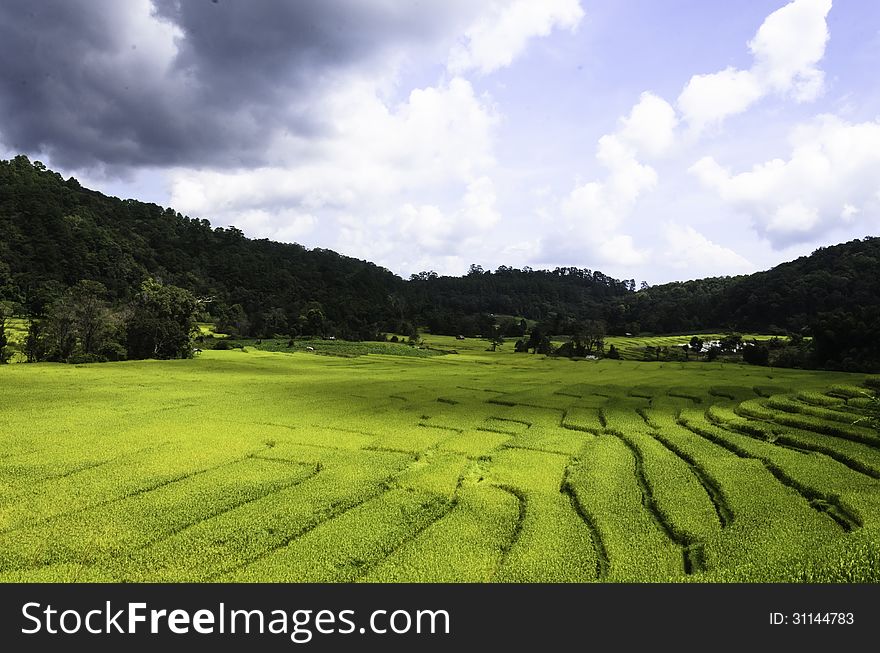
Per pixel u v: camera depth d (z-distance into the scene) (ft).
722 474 90.79
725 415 142.51
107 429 115.85
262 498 76.69
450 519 69.67
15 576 52.42
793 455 102.68
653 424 136.56
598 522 69.15
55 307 285.02
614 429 127.95
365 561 57.31
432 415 143.64
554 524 67.77
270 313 534.78
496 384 215.72
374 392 185.57
